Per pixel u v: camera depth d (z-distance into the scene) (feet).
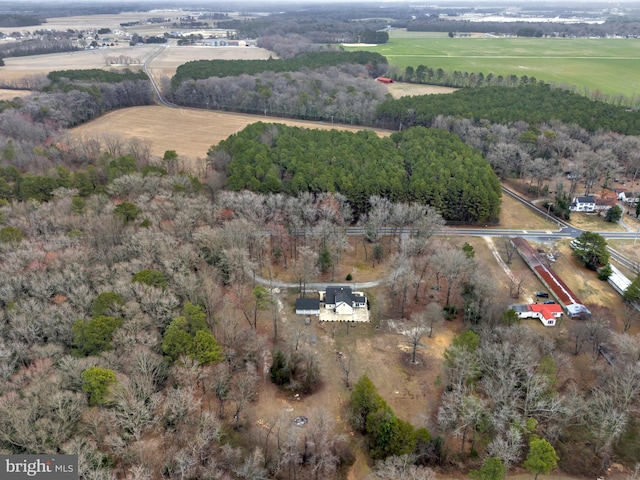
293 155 524.52
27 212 411.75
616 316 348.18
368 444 245.04
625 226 481.87
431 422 260.62
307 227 416.26
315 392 282.15
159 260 339.16
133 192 447.42
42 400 217.97
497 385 256.11
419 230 414.62
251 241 389.60
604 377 269.64
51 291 308.40
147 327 275.59
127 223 394.93
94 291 311.27
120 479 204.74
